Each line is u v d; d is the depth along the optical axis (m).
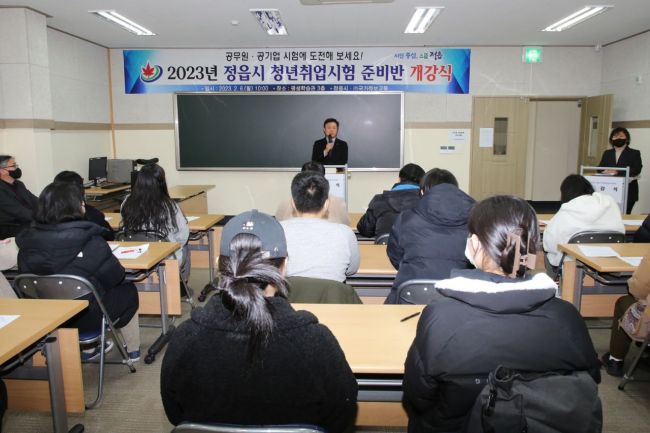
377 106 7.27
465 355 1.08
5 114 5.12
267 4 4.93
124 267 2.68
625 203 4.52
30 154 5.17
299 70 7.28
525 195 8.31
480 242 1.18
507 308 1.07
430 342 1.11
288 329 1.00
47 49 5.35
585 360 1.09
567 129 8.27
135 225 3.32
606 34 6.41
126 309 2.72
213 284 1.29
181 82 7.39
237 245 1.09
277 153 7.43
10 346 1.60
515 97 7.30
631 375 2.68
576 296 2.99
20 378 2.14
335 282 1.94
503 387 1.01
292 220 2.07
